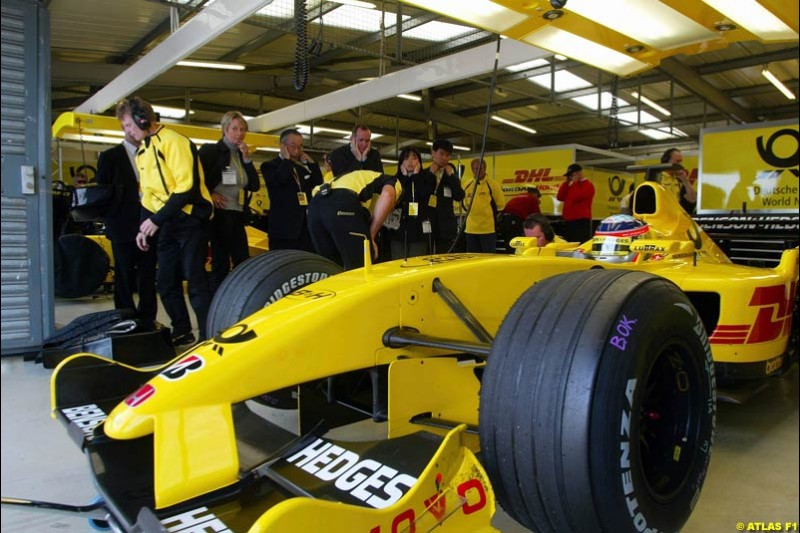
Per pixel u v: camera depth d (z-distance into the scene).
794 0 2.60
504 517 1.90
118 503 1.37
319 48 5.52
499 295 2.10
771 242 4.30
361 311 1.73
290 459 1.53
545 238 4.00
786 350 3.12
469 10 2.50
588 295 1.47
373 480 1.36
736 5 2.46
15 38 4.11
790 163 6.05
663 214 3.31
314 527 1.09
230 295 2.25
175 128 7.84
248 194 4.39
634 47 2.95
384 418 1.82
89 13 6.83
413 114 13.58
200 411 1.44
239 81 10.35
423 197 4.81
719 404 3.09
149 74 6.38
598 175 11.21
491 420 1.46
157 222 3.41
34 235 4.25
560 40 2.85
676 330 1.54
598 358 1.35
